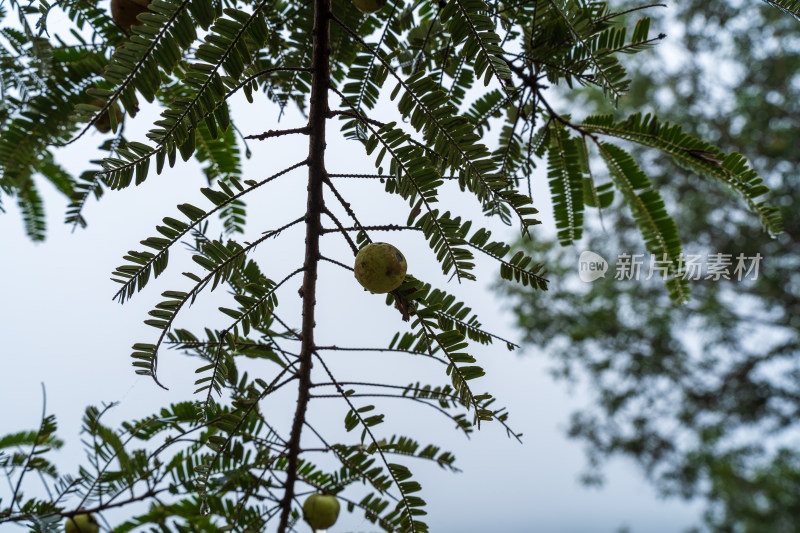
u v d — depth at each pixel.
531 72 1.75
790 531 8.03
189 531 1.78
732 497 8.46
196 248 1.19
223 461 1.62
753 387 8.42
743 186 1.94
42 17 1.36
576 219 2.13
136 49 1.02
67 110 1.65
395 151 1.21
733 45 8.28
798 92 7.94
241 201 2.08
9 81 1.60
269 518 1.54
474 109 1.90
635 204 2.16
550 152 2.07
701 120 8.28
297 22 1.70
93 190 1.53
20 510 1.61
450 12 1.18
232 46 1.07
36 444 1.65
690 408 8.83
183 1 1.02
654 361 8.38
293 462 1.51
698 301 8.30
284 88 1.76
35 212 2.47
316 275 1.32
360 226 1.26
